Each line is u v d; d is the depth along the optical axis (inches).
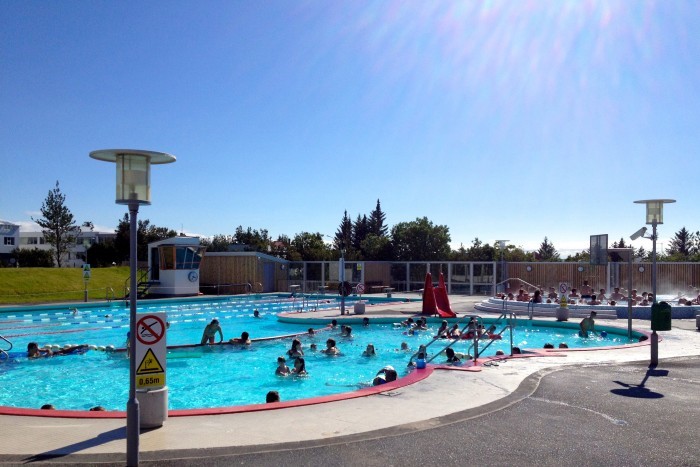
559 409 340.2
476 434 289.1
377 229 4227.4
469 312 1117.1
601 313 991.0
